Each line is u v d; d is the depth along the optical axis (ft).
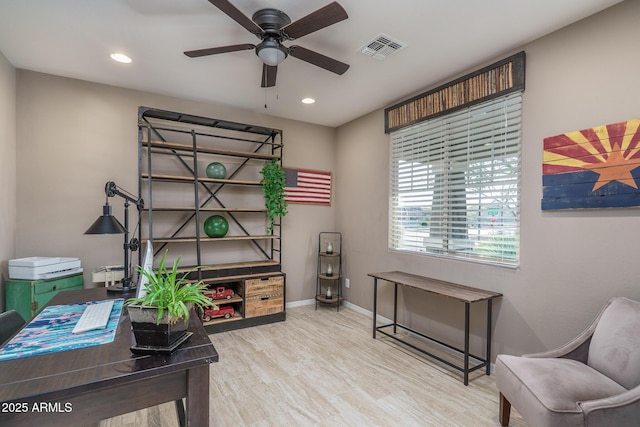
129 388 3.51
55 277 8.79
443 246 10.16
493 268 8.50
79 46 8.14
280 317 12.44
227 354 9.48
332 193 15.55
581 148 6.75
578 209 6.82
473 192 9.21
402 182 11.84
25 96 9.48
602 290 6.47
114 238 10.71
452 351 9.64
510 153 8.23
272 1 6.28
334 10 5.42
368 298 13.28
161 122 11.56
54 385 3.13
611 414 4.46
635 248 6.04
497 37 7.56
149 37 7.73
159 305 3.83
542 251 7.47
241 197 13.19
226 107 12.80
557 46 7.22
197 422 3.74
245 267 12.11
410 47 8.06
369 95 11.43
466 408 6.86
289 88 10.82
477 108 9.05
